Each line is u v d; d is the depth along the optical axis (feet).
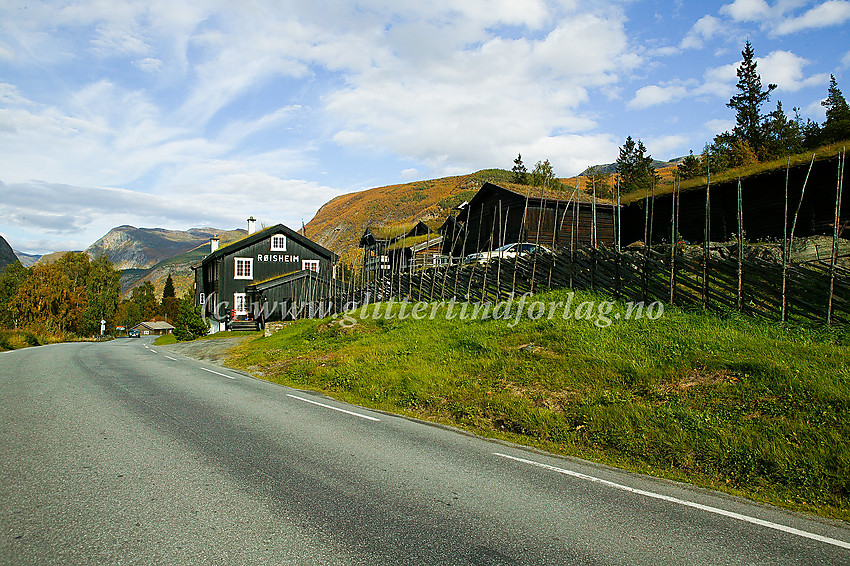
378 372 37.22
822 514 14.93
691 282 35.29
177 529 12.48
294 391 35.81
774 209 62.85
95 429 22.43
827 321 28.02
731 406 21.77
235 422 24.63
